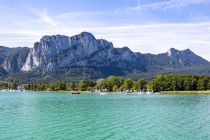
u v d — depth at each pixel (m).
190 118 80.25
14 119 79.69
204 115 86.94
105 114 90.75
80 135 57.12
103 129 63.53
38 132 60.19
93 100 166.75
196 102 138.62
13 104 137.25
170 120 76.44
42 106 123.81
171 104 127.81
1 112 97.81
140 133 58.72
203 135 56.38
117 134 57.88
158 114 89.94
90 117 83.69
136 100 159.50
